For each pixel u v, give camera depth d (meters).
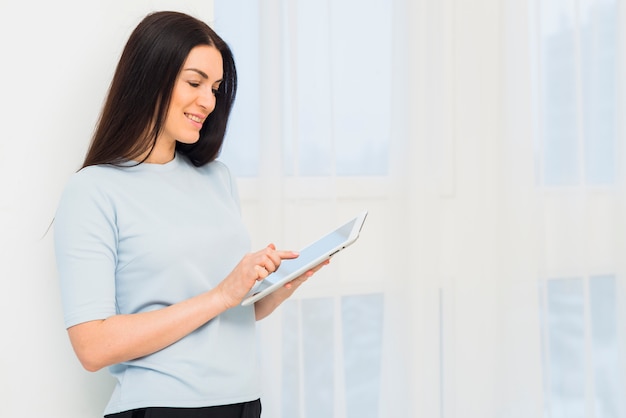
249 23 1.90
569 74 2.31
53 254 1.57
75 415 1.60
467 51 2.19
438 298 2.12
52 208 1.57
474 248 2.22
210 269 1.41
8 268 1.53
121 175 1.39
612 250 2.44
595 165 2.42
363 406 2.11
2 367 1.53
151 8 1.63
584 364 2.38
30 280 1.55
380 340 2.11
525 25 2.21
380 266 2.11
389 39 2.07
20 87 1.53
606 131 2.42
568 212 2.35
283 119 1.90
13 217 1.53
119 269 1.36
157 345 1.30
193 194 1.45
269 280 1.35
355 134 2.05
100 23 1.59
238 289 1.30
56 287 1.57
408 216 2.08
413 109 2.06
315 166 1.96
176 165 1.48
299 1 1.93
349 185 2.06
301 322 1.94
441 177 2.17
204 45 1.39
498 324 2.25
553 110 2.33
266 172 1.89
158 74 1.37
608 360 2.46
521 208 2.23
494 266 2.24
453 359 2.20
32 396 1.56
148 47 1.37
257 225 1.91
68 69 1.56
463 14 2.18
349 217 2.07
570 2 2.30
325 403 1.99
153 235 1.35
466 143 2.20
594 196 2.42
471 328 2.22
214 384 1.35
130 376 1.35
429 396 2.12
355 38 2.04
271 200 1.89
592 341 2.46
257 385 1.44
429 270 2.10
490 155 2.23
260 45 1.89
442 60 2.13
